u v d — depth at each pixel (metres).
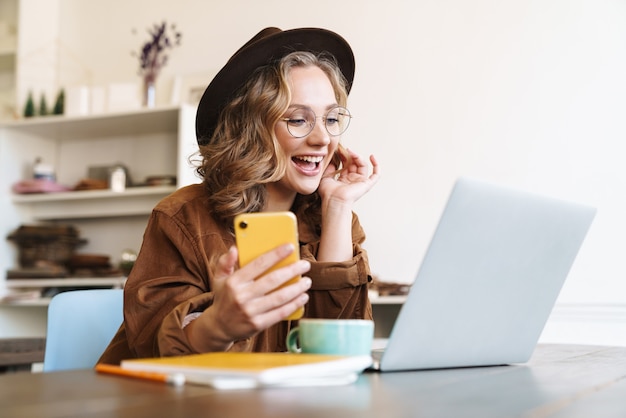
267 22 4.32
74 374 0.95
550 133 3.70
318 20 4.20
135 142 4.57
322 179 1.64
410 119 3.96
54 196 4.34
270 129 1.54
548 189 3.68
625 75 3.60
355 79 4.10
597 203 3.59
